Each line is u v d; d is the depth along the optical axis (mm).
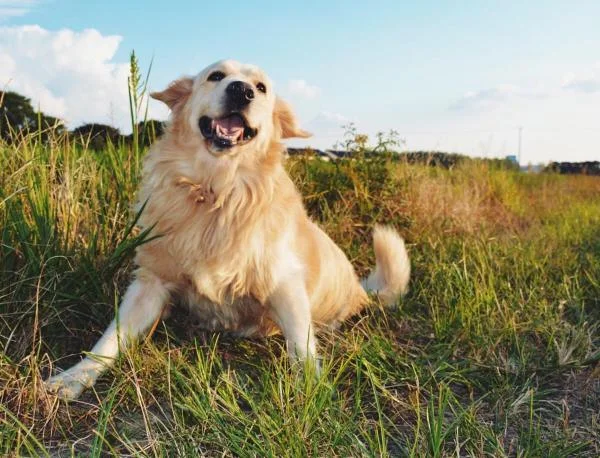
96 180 1056
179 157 819
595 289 1197
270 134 869
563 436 632
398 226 1583
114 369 703
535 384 796
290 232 861
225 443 563
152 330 802
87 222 980
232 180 804
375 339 845
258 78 887
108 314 847
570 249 1546
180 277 815
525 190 2951
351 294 1041
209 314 869
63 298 812
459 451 591
